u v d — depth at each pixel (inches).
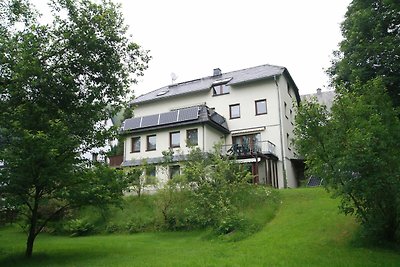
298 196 746.8
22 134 427.8
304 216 601.9
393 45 563.8
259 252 425.7
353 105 420.8
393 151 389.1
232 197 695.1
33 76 466.6
